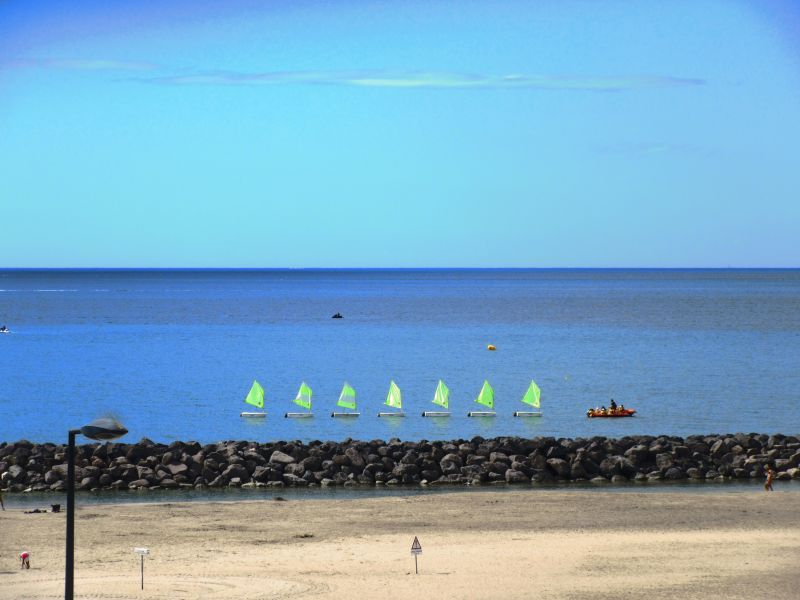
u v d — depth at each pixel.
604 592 38.69
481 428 98.88
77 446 73.06
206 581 40.41
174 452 71.12
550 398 117.25
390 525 52.59
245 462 71.06
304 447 74.75
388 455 73.06
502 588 39.31
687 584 39.88
